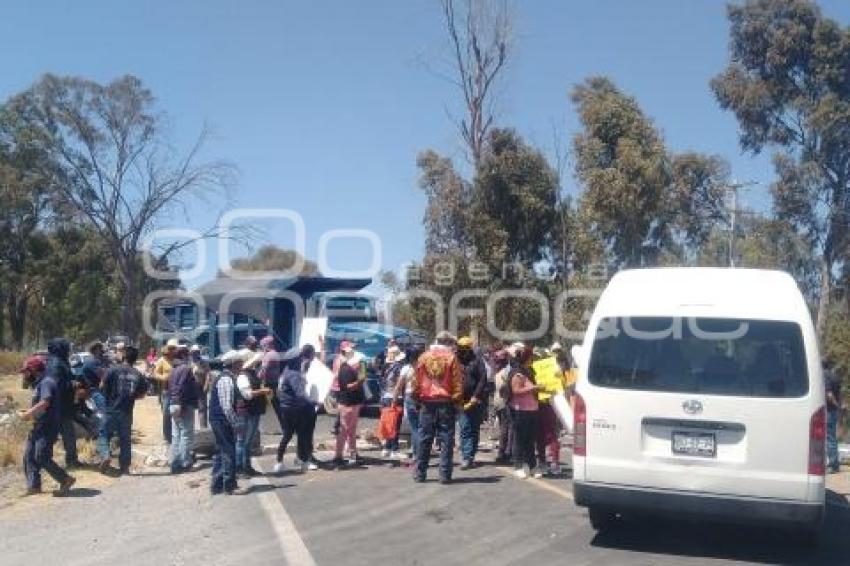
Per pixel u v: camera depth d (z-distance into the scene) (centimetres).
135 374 1361
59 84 4750
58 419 1220
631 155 2739
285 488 1168
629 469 816
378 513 1009
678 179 3531
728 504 789
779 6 3597
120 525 1013
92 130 4756
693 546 864
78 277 5131
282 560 822
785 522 777
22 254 5116
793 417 780
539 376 1231
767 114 3653
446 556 830
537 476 1220
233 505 1074
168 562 839
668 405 809
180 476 1311
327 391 1327
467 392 1276
